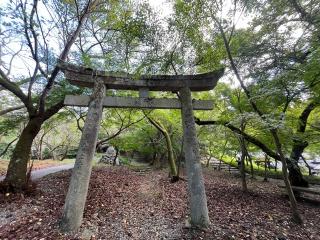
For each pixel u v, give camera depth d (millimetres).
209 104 5715
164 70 5938
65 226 4273
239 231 4551
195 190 4832
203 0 5051
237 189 8531
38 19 6500
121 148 17375
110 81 5461
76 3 6789
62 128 21328
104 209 5629
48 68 7281
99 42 8438
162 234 4410
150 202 6676
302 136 6516
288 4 5422
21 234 4113
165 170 14477
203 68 6266
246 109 6953
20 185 6375
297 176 8367
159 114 11148
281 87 5113
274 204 6676
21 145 6848
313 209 6383
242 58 6305
